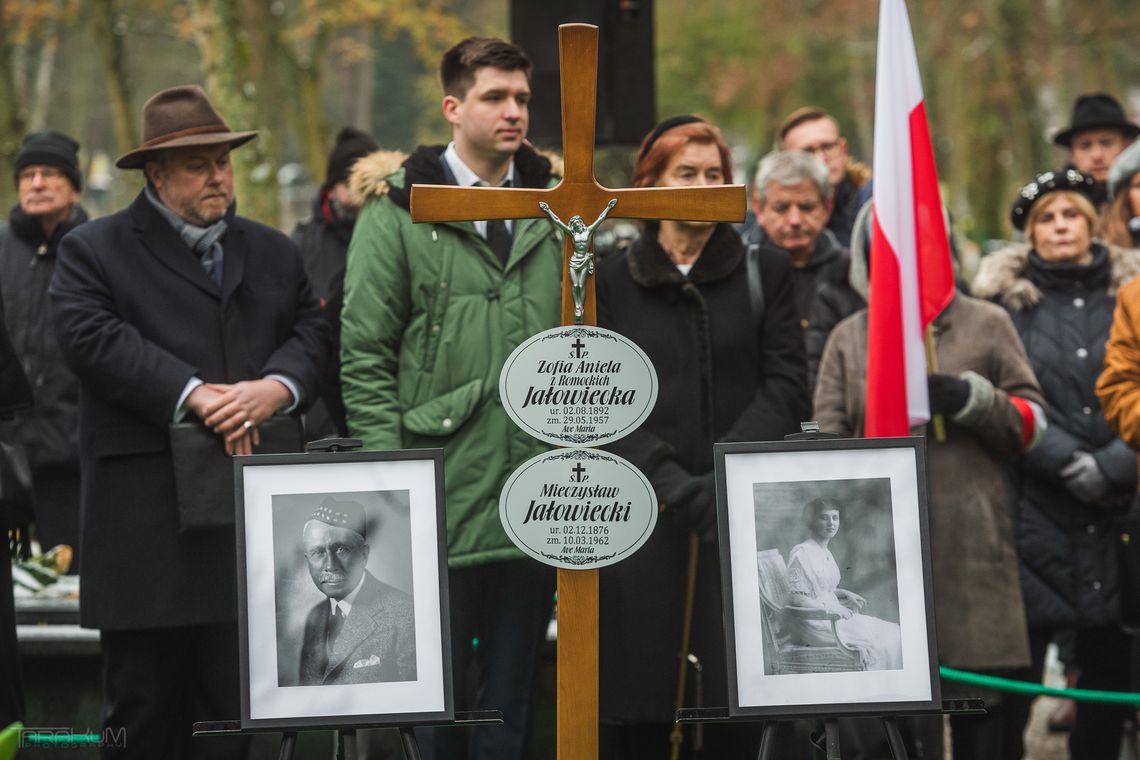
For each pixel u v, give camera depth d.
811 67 42.34
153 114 5.58
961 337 6.19
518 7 10.07
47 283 8.30
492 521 5.57
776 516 4.25
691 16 39.88
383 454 4.29
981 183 28.42
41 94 29.77
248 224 5.80
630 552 4.37
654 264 5.57
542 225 5.72
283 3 23.97
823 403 6.34
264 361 5.66
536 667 5.77
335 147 9.27
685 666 5.44
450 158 5.77
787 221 7.38
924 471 4.27
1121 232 7.38
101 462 5.45
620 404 4.36
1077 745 7.07
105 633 5.49
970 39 30.30
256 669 4.20
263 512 4.24
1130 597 6.07
